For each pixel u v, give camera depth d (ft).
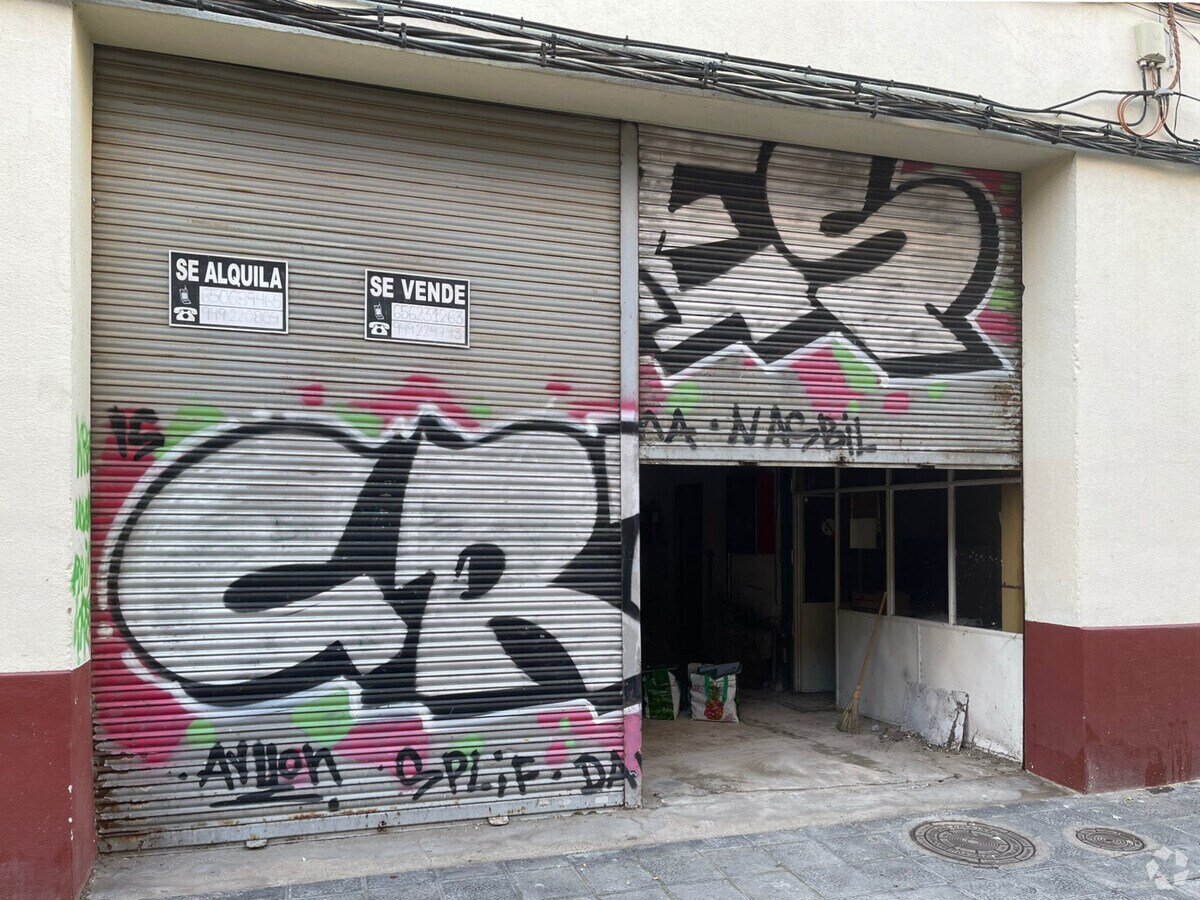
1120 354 19.44
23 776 12.71
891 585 24.99
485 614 16.46
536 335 16.92
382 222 16.03
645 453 17.65
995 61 18.79
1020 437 20.42
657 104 16.72
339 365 15.75
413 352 16.17
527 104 16.74
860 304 19.13
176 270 14.93
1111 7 19.83
